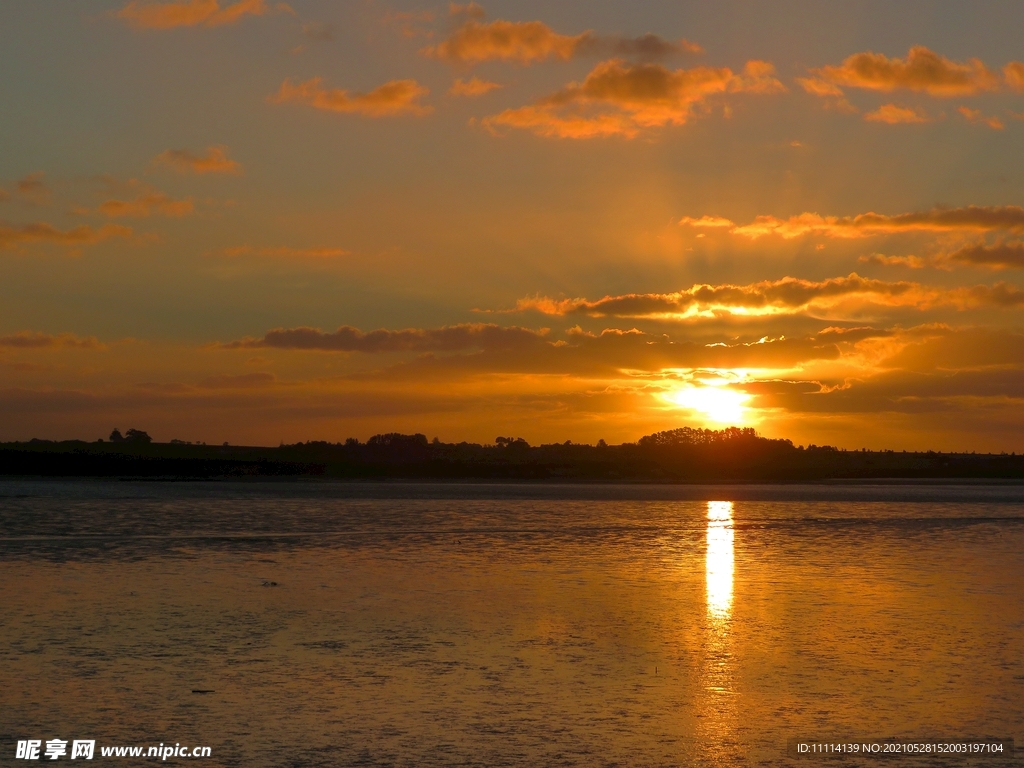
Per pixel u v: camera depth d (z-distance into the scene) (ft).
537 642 92.99
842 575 148.25
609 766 58.59
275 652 87.61
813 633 98.43
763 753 61.11
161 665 82.17
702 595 125.18
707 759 59.98
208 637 94.32
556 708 70.23
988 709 70.69
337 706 70.23
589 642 93.15
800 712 69.72
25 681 76.69
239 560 164.55
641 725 66.39
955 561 170.60
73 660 83.82
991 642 94.07
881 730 65.62
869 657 87.15
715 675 80.23
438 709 69.72
